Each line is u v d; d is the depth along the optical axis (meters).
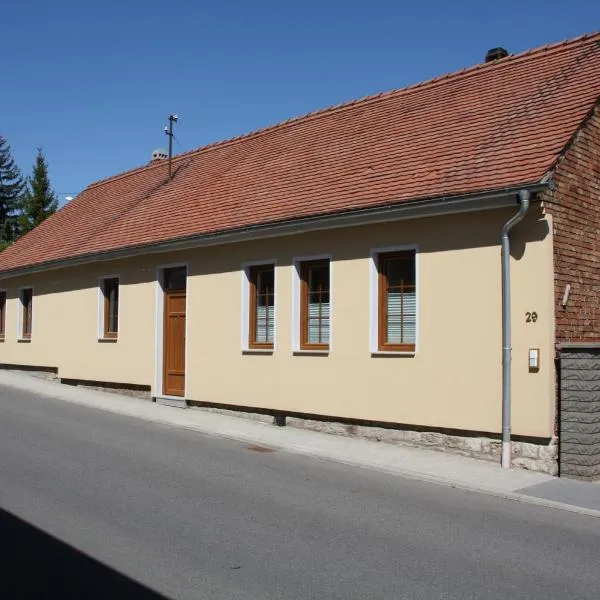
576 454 8.85
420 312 10.49
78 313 17.92
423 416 10.41
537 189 8.95
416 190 10.55
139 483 8.06
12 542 5.89
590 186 10.32
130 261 16.08
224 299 13.55
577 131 9.94
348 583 5.18
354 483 8.55
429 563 5.69
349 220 11.02
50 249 19.67
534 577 5.44
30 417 12.72
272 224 12.03
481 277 9.87
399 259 11.00
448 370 10.16
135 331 15.84
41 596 4.77
